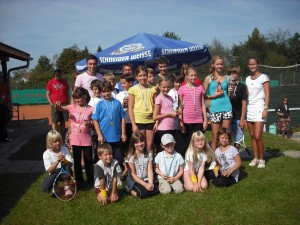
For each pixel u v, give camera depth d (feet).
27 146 28.14
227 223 12.84
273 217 13.14
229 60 157.99
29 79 143.84
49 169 15.40
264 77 19.17
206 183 16.44
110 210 14.24
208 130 34.22
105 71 33.42
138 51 26.63
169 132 17.92
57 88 29.14
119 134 17.19
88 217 13.65
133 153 16.11
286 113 50.90
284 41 189.16
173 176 16.31
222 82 19.25
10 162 22.53
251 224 12.67
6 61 42.27
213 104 19.34
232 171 16.55
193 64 34.06
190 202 14.79
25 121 45.39
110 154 14.99
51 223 13.26
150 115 17.80
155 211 14.03
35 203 15.12
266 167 19.58
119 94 19.70
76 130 16.94
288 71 84.33
